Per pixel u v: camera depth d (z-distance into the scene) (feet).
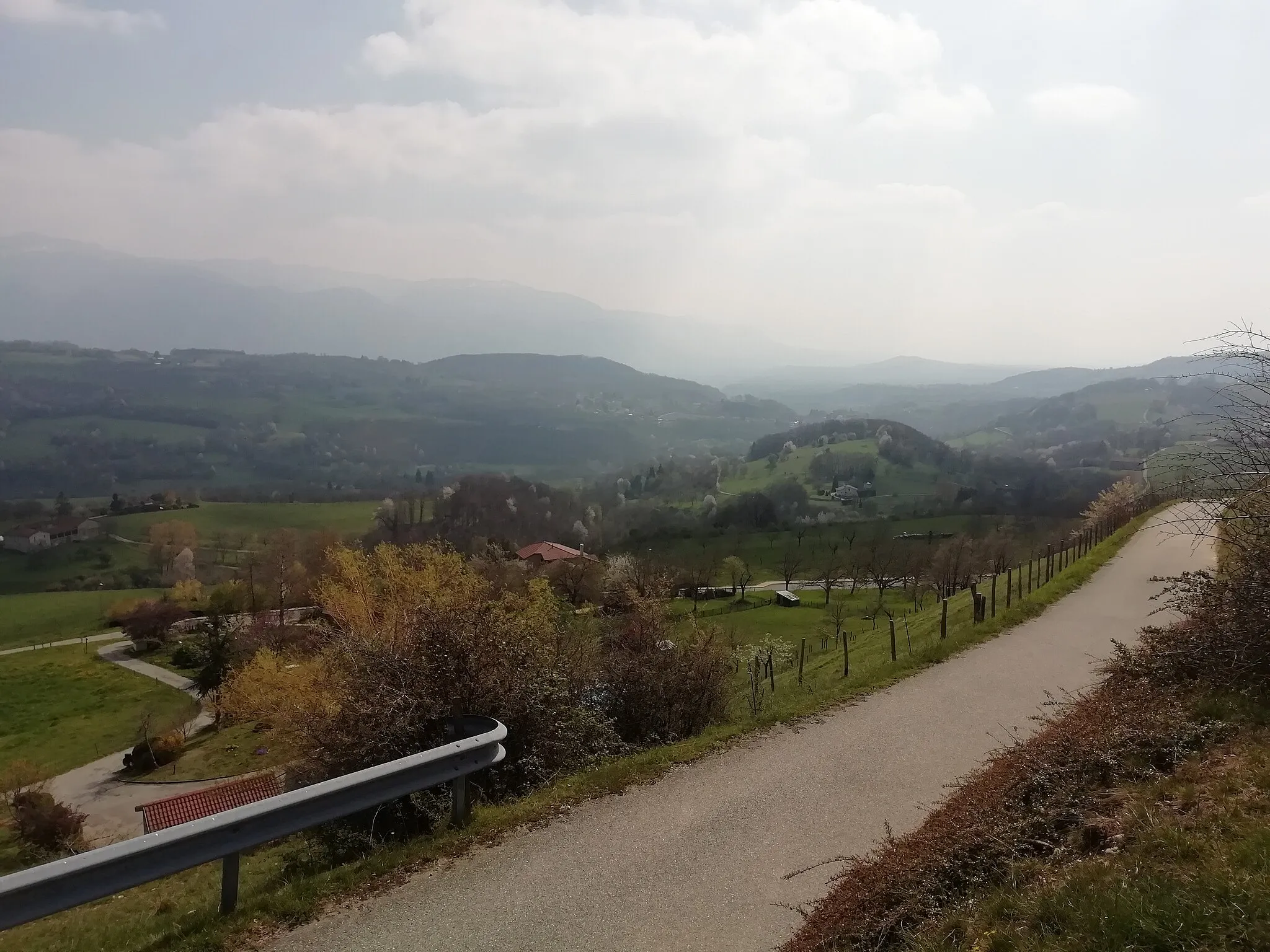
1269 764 18.30
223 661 150.82
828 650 114.42
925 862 18.22
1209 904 12.42
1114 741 22.26
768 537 300.61
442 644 29.89
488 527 304.50
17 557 323.57
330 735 28.71
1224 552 30.55
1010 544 197.26
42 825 92.43
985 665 46.34
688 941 16.94
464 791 23.17
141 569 311.27
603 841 22.45
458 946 16.76
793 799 25.95
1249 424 25.49
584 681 41.34
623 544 296.71
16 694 187.11
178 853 16.78
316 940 17.10
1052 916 13.74
